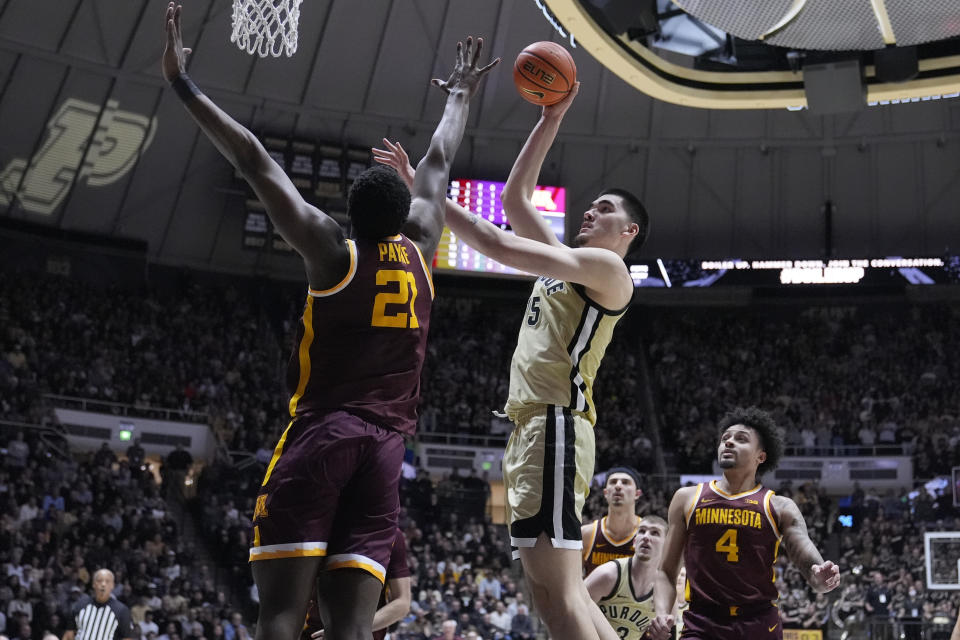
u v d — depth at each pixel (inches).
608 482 237.1
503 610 668.7
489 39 924.6
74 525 658.8
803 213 1063.0
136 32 856.9
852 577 724.0
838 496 949.8
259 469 817.5
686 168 1053.8
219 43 889.5
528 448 143.0
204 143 955.3
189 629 596.1
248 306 1021.8
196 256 1016.2
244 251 1024.9
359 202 110.5
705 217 1075.3
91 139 913.5
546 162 1043.9
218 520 759.7
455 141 132.9
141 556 649.0
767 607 180.4
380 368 107.2
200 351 946.1
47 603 554.9
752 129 1019.3
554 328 145.0
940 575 491.5
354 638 98.5
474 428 971.3
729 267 1034.1
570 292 145.3
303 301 1044.5
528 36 923.4
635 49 489.1
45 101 874.1
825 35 432.5
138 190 962.7
